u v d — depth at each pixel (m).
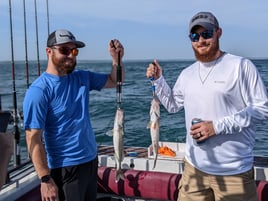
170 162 4.43
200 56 3.01
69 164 3.24
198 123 2.95
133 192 4.34
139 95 21.41
